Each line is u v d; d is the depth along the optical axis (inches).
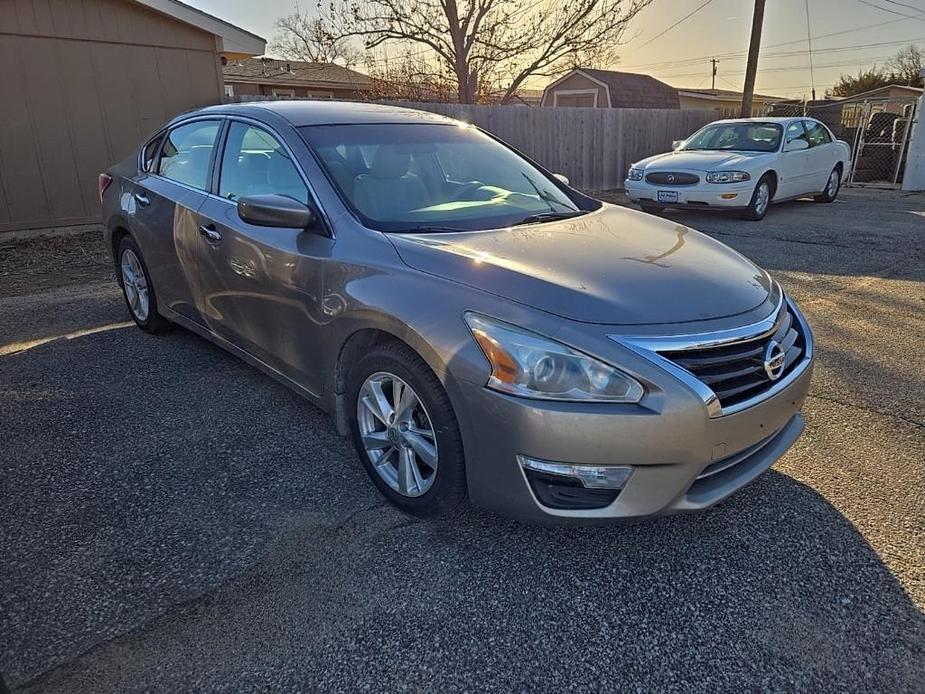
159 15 354.3
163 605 84.8
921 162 544.1
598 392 81.2
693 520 102.8
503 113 478.6
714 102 1485.0
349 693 72.7
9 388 150.1
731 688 73.5
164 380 155.1
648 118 585.9
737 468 95.0
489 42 706.2
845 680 74.3
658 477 83.6
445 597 86.8
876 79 1765.5
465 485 94.0
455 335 88.4
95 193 353.4
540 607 85.3
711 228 361.7
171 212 153.3
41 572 90.2
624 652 78.4
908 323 193.9
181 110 374.0
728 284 99.1
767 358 91.8
